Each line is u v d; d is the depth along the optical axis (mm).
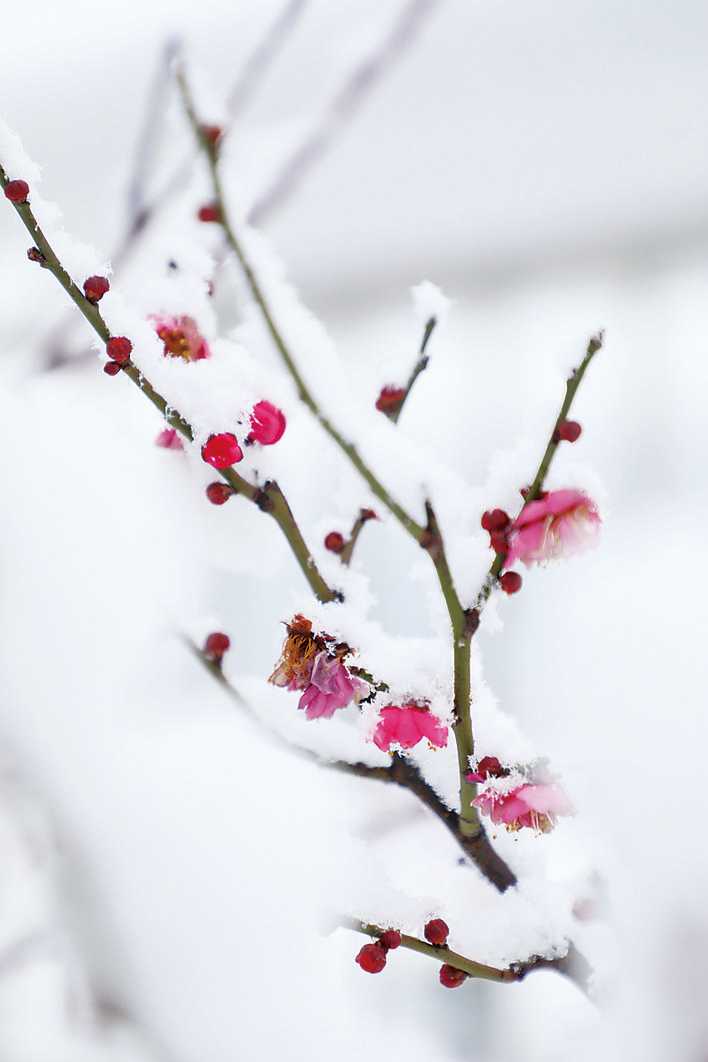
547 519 1100
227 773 1104
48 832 1089
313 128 1621
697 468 2537
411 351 1166
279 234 2668
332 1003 1105
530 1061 1252
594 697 1979
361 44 1765
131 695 1095
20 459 1105
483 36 2441
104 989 1095
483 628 1118
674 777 1448
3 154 1096
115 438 1128
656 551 2334
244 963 1093
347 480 1164
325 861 1109
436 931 1107
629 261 2586
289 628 1121
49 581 1092
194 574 1125
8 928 1098
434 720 1112
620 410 2637
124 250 1279
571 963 1131
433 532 1096
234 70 2070
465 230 2602
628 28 2385
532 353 2676
